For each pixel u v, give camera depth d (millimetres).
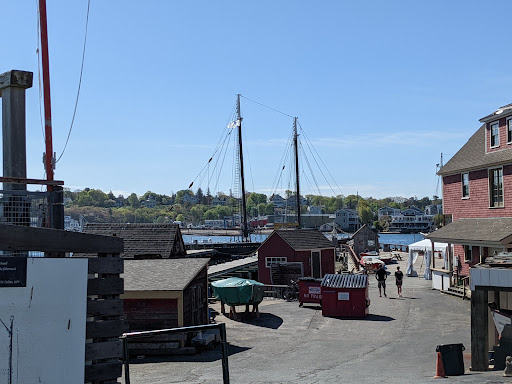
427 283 39969
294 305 32125
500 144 31328
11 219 7906
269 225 167625
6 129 9164
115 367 7590
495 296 16766
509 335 14578
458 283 33656
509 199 30094
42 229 7086
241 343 22109
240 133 87438
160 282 21281
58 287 7094
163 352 20359
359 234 67625
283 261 42469
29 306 6832
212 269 45250
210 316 27797
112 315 7770
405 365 16516
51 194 8211
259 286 27938
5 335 6660
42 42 10984
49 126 10898
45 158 10852
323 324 25766
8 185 8977
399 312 27984
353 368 16203
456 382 12203
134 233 30625
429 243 43625
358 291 27125
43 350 6902
